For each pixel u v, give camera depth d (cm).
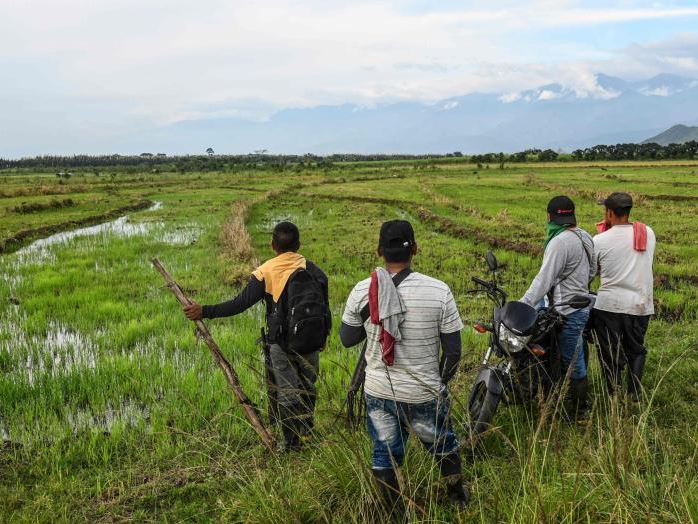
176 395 595
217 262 1499
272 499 354
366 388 346
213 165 11231
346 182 6141
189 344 783
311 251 1691
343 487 369
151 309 1005
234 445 489
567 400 545
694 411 518
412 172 8325
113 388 627
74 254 1697
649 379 600
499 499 341
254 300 453
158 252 1741
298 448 464
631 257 530
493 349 483
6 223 2541
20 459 472
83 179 7919
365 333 351
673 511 312
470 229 2042
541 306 543
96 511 400
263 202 3716
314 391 473
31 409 562
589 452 359
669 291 1034
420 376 332
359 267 1433
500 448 452
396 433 341
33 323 899
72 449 481
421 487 377
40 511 394
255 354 733
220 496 406
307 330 438
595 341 563
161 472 451
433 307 329
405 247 331
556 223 504
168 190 5316
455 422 484
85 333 868
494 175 7075
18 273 1416
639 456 362
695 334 759
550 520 304
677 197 3306
